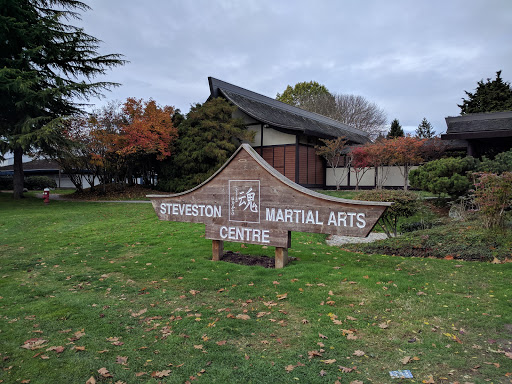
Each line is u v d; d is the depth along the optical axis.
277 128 22.05
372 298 4.71
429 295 4.80
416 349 3.40
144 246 8.70
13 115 20.52
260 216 6.31
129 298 5.04
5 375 3.09
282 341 3.62
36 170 40.28
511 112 18.86
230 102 23.70
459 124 18.94
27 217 13.96
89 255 7.93
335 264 6.60
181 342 3.65
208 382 2.94
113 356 3.40
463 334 3.68
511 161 12.70
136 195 22.53
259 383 2.91
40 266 7.09
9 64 19.36
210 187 6.86
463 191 12.77
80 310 4.60
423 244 8.37
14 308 4.72
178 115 24.58
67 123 20.64
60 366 3.23
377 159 20.30
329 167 25.98
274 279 5.59
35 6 21.36
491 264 6.53
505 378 2.89
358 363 3.18
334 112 49.25
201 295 5.05
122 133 22.17
